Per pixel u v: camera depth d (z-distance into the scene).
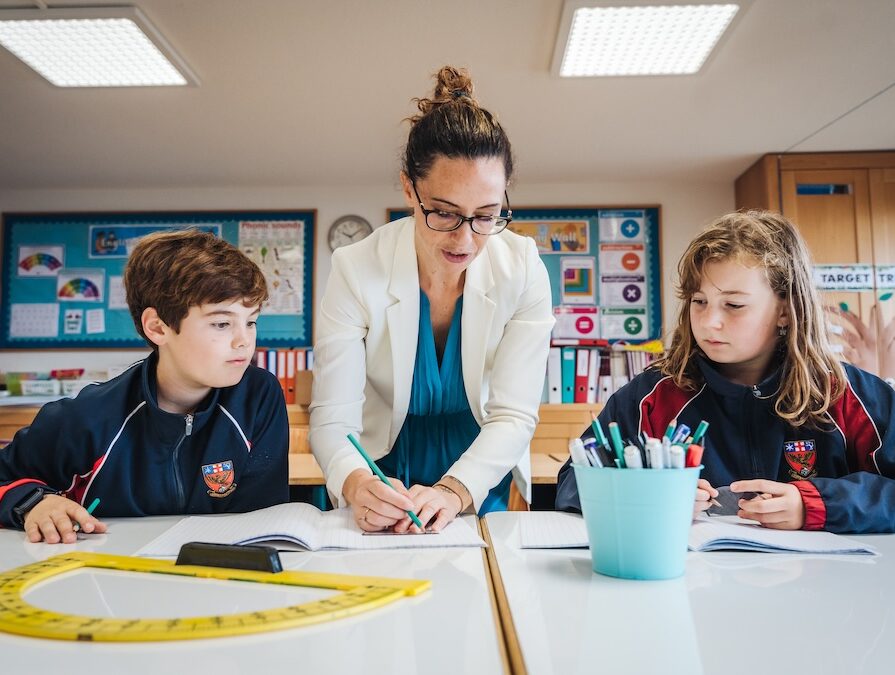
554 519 0.94
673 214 4.15
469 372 1.22
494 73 2.80
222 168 3.88
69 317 4.20
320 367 1.18
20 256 4.24
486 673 0.40
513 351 1.20
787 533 0.83
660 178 4.11
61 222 4.25
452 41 2.55
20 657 0.43
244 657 0.43
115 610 0.52
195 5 2.32
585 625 0.50
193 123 3.27
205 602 0.54
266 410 1.16
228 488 1.11
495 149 0.99
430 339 1.23
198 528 0.83
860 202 3.67
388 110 3.13
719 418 1.12
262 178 4.06
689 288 1.11
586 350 3.43
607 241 4.15
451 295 1.21
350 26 2.45
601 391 3.46
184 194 4.23
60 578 0.62
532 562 0.70
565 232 4.17
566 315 4.12
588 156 3.73
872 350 3.60
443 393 1.27
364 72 2.78
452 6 2.33
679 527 0.63
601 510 0.64
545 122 3.28
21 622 0.48
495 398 1.18
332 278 1.21
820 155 3.68
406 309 1.17
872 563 0.70
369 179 4.08
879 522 0.86
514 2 2.32
